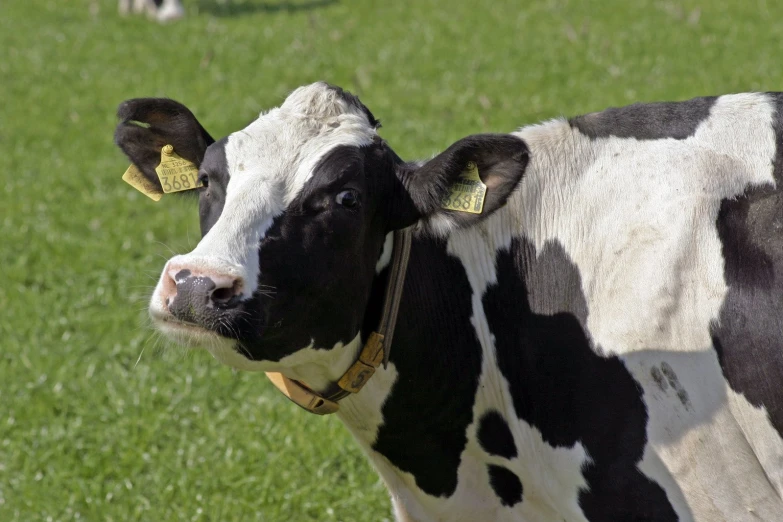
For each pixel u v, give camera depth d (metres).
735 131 5.23
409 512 5.80
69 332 9.66
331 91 5.20
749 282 4.92
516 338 5.37
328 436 7.95
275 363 4.94
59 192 13.09
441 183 5.09
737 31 17.70
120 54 19.84
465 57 17.59
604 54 16.91
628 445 5.07
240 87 17.03
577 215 5.35
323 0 23.55
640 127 5.42
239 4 23.83
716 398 4.96
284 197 4.83
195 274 4.48
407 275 5.38
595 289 5.21
